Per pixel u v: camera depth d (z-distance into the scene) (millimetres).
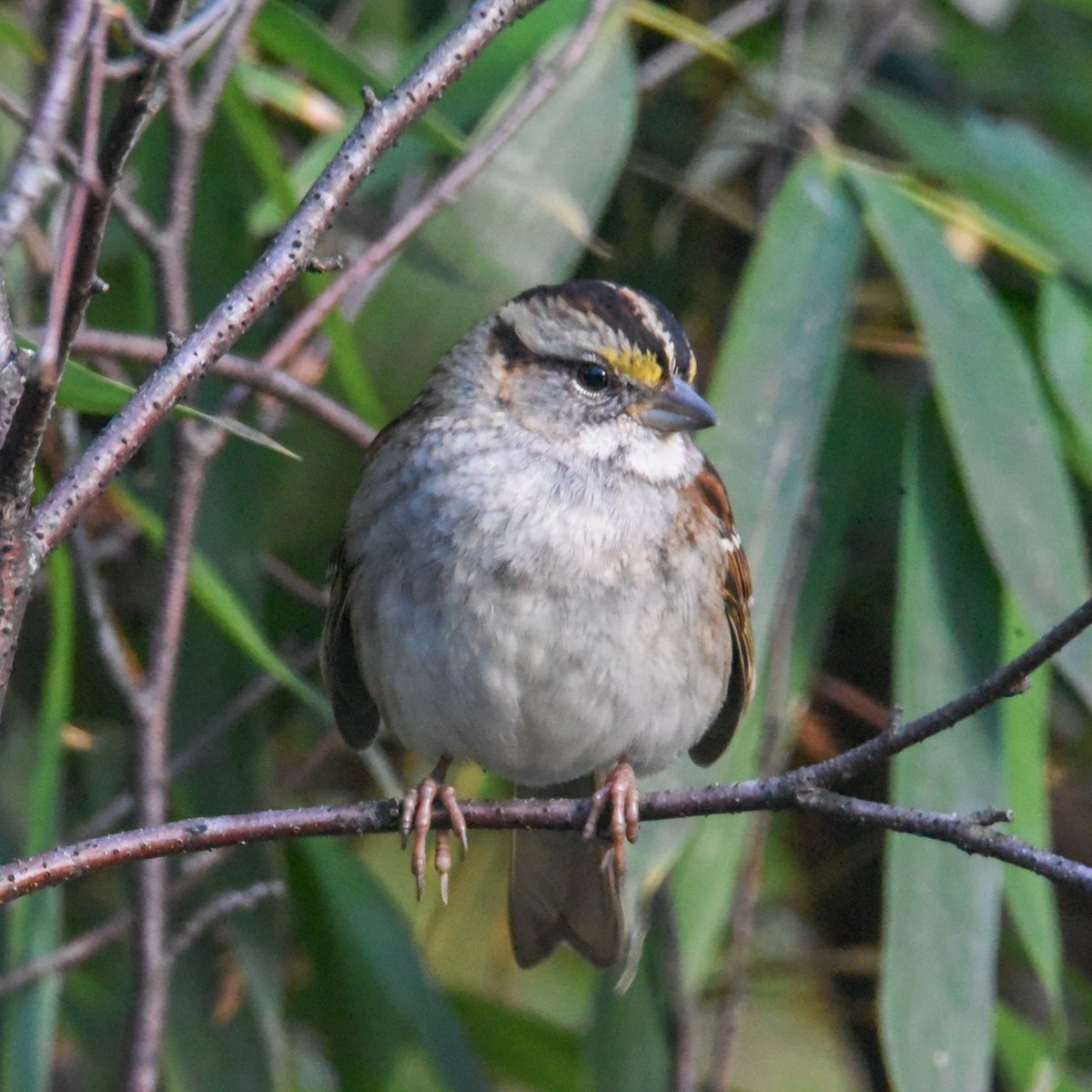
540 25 8023
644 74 8734
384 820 5641
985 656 7391
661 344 6688
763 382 7465
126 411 4699
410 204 8562
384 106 4973
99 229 4066
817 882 9602
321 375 8539
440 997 8406
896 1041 6801
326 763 9562
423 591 6367
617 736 6441
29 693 8695
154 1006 6621
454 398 6719
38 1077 6988
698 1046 9789
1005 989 9422
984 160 8570
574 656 6316
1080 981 9445
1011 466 7289
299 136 9375
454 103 8039
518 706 6355
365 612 6562
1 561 4398
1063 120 9930
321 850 8523
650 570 6418
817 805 4980
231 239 8008
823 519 8328
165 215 6648
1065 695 9617
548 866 6996
